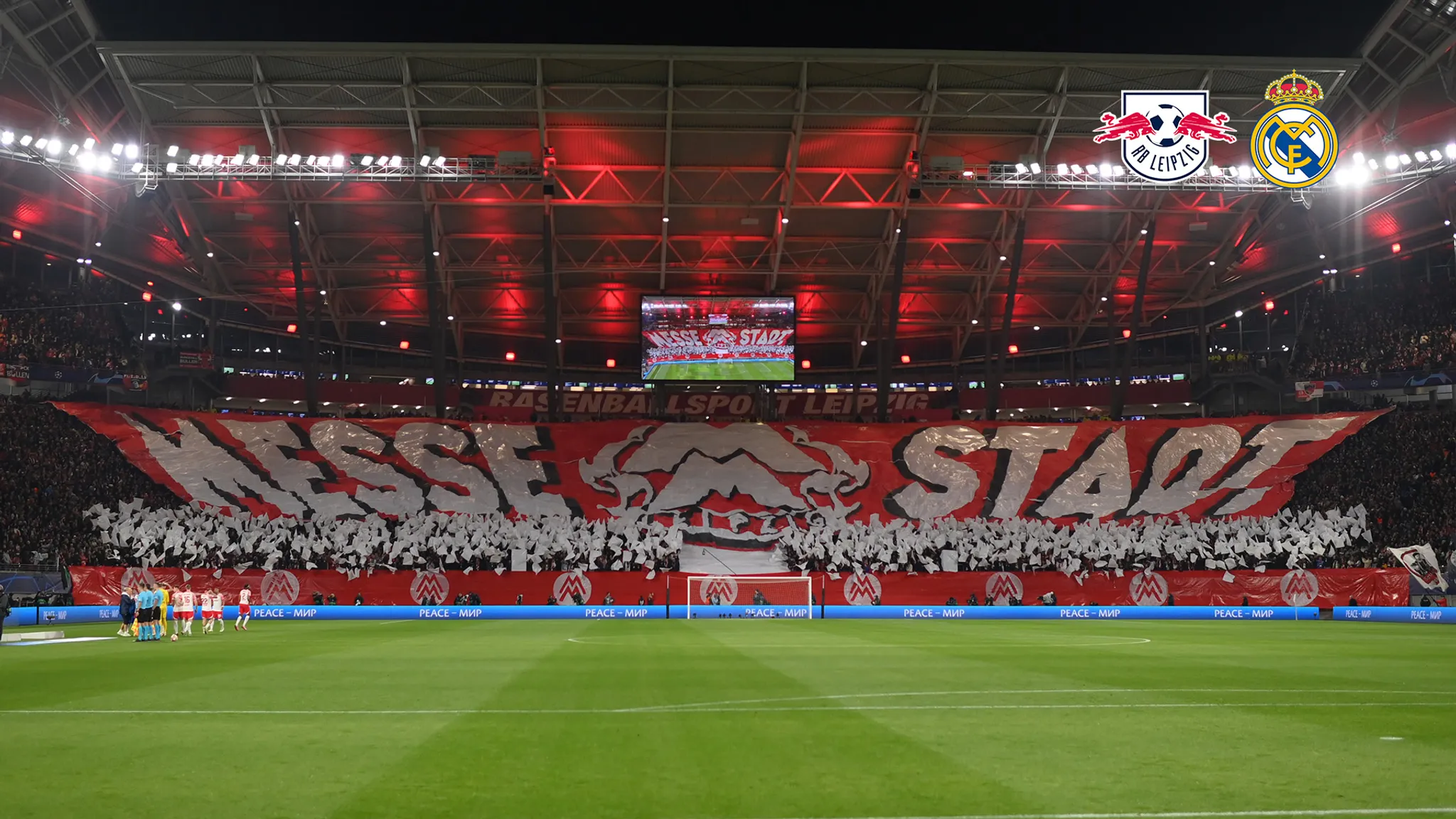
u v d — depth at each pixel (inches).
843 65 1929.1
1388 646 1108.5
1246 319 2731.3
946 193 2207.2
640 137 2069.4
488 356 2790.4
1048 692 642.8
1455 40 1795.0
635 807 327.9
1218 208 2241.6
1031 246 2411.4
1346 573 1961.1
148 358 2524.6
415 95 1974.7
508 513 2283.5
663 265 2439.7
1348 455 2294.5
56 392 2326.5
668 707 567.5
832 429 2491.4
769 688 666.2
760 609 1952.5
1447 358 2363.4
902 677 741.9
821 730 483.2
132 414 2268.7
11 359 2261.3
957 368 2819.9
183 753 425.7
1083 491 2343.8
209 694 641.6
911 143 2080.5
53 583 1846.7
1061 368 2856.8
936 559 2126.0
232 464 2253.9
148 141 2063.2
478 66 1925.4
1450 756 411.8
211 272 2438.5
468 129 2057.1
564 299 2618.1
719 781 365.1
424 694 639.1
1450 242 2329.0
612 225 2315.5
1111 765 393.7
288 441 2325.3
